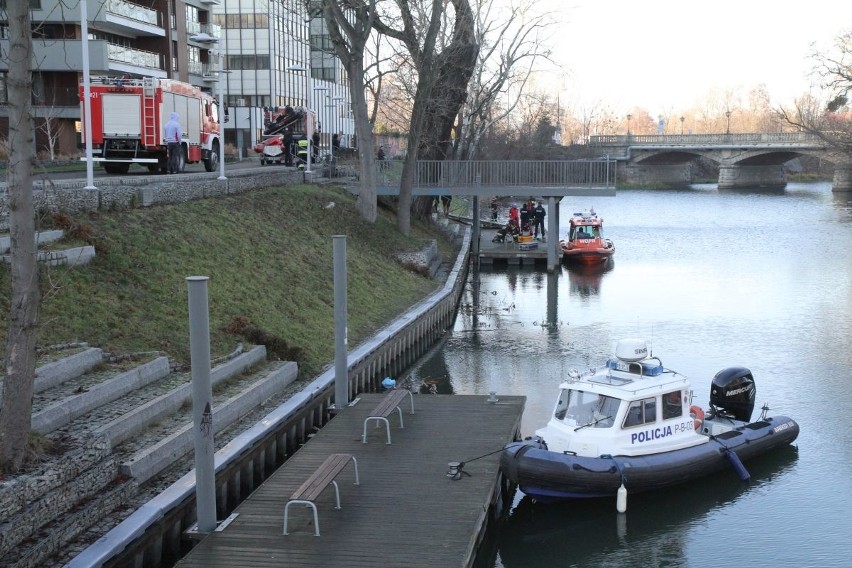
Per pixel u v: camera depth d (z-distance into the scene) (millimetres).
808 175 119750
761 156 101438
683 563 14227
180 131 32656
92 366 16172
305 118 48500
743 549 14609
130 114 31734
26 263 11844
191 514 13453
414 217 46469
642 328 31094
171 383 16734
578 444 16172
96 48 44812
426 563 11688
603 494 15812
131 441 14422
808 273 42969
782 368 25406
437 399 20000
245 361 19203
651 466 15953
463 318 33688
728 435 17672
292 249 28953
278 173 36000
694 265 46125
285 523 12562
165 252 22906
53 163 36844
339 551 12062
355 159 48250
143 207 25016
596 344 28922
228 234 26688
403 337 26141
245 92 80375
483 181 42062
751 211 77688
